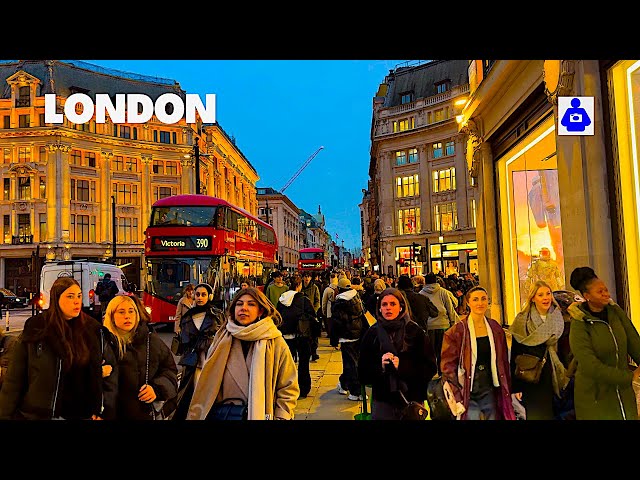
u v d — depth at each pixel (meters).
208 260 16.52
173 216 16.86
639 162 6.93
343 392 8.20
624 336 3.86
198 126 52.81
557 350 4.63
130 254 47.44
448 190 42.97
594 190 7.33
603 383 3.82
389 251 46.41
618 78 7.16
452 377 4.27
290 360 3.80
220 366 3.70
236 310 3.80
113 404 3.94
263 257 23.41
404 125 46.62
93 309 18.08
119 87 50.59
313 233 152.75
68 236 44.12
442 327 8.56
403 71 50.03
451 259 42.03
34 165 44.19
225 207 17.31
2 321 26.55
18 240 44.12
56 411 3.48
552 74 8.08
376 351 4.38
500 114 11.87
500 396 4.24
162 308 16.30
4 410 3.46
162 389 4.20
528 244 11.30
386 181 47.22
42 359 3.48
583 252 7.55
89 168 46.25
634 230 6.99
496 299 12.94
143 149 49.16
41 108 45.41
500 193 12.97
